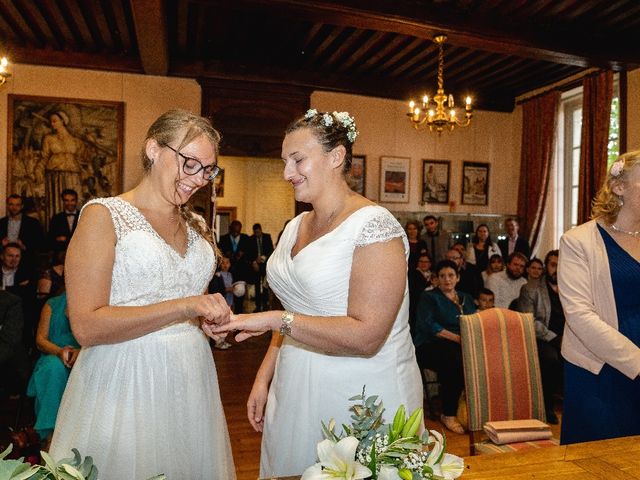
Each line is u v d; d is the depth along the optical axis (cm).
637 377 200
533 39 645
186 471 155
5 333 349
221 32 715
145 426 148
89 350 152
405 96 898
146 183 157
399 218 914
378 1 568
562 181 875
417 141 927
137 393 149
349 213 153
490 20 621
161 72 787
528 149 910
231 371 568
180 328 160
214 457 164
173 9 638
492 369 250
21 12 663
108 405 147
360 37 724
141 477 147
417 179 929
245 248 962
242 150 838
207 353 169
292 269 155
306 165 153
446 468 101
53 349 344
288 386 163
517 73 842
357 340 142
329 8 549
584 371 208
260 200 1398
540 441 231
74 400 150
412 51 775
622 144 728
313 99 878
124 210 148
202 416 160
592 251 206
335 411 156
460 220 936
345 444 93
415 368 169
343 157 157
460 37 624
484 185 958
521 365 254
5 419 402
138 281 148
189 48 778
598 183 742
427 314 446
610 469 136
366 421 101
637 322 203
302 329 144
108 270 144
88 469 88
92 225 143
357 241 146
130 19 668
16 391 356
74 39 743
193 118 154
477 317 256
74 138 780
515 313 262
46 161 771
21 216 713
